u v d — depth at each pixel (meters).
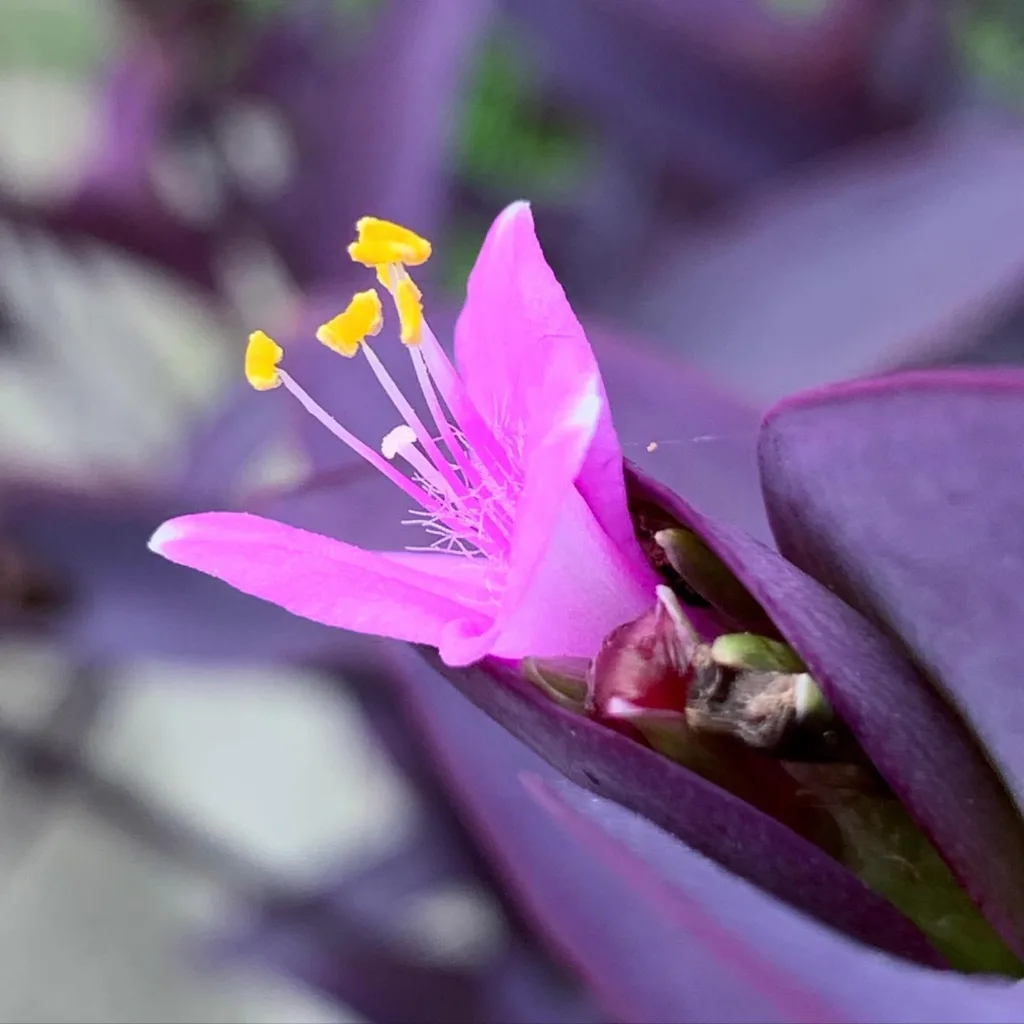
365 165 0.22
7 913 0.31
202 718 0.32
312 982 0.18
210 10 0.23
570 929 0.13
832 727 0.12
